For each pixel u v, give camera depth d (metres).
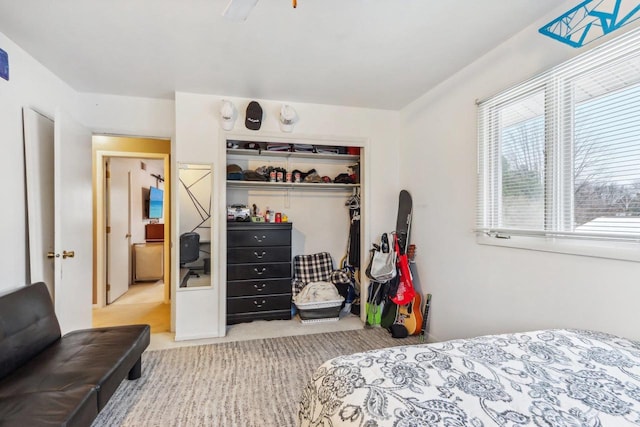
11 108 2.25
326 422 1.08
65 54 2.47
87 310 3.02
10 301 1.86
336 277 4.00
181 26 2.11
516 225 2.23
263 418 1.93
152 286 5.67
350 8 1.92
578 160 1.81
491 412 0.96
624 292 1.57
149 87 3.13
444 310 2.98
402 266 3.30
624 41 1.57
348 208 4.36
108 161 4.51
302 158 4.21
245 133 3.37
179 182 3.24
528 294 2.11
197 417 1.94
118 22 2.06
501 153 2.37
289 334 3.36
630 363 1.26
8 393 1.48
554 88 1.93
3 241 2.15
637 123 1.54
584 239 1.76
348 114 3.68
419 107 3.40
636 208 1.54
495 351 1.38
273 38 2.26
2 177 2.15
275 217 3.96
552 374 1.18
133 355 2.08
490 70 2.44
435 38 2.26
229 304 3.64
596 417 0.94
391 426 0.90
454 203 2.85
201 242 3.29
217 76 2.88
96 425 1.86
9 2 1.85
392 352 1.39
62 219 2.54
